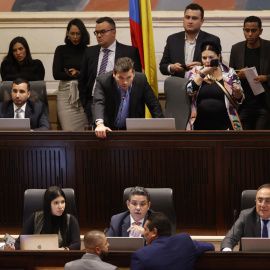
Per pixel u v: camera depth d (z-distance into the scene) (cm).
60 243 1265
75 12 2070
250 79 1667
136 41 1828
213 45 1550
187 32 1759
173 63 1773
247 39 1764
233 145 1444
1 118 1499
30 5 2073
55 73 1869
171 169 1456
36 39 2081
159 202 1288
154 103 1538
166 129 1459
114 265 1078
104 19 1722
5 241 1214
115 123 1520
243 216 1257
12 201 1487
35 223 1280
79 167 1473
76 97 1889
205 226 1455
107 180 1471
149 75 1814
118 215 1272
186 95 1562
